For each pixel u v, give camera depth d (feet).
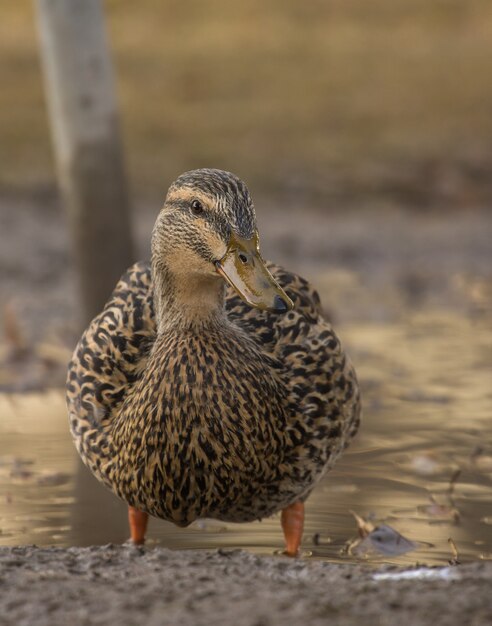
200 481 23.45
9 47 89.35
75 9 44.04
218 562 19.92
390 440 33.42
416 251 62.75
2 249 59.52
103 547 21.03
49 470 30.91
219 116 80.18
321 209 69.10
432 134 78.23
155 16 100.48
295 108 81.76
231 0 104.17
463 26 100.48
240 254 22.77
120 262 45.73
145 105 81.20
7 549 20.84
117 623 16.61
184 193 23.30
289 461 24.50
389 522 26.99
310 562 20.20
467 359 43.29
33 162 72.43
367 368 41.88
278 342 25.53
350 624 16.31
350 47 94.22
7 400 38.32
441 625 16.25
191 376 23.17
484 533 26.21
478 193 71.61
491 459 31.55
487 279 57.82
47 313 49.88
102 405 25.05
